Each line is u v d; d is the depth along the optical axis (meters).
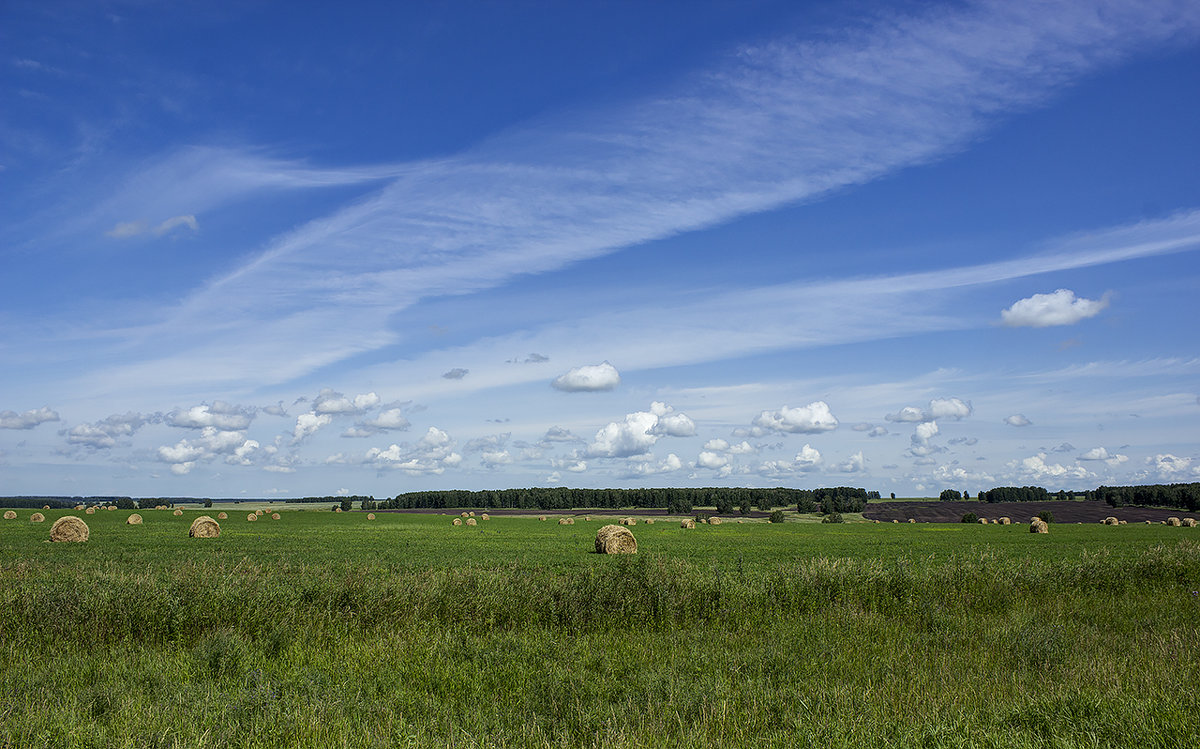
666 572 15.43
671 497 162.38
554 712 8.22
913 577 16.55
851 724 7.36
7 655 10.92
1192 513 115.25
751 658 10.41
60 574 17.48
